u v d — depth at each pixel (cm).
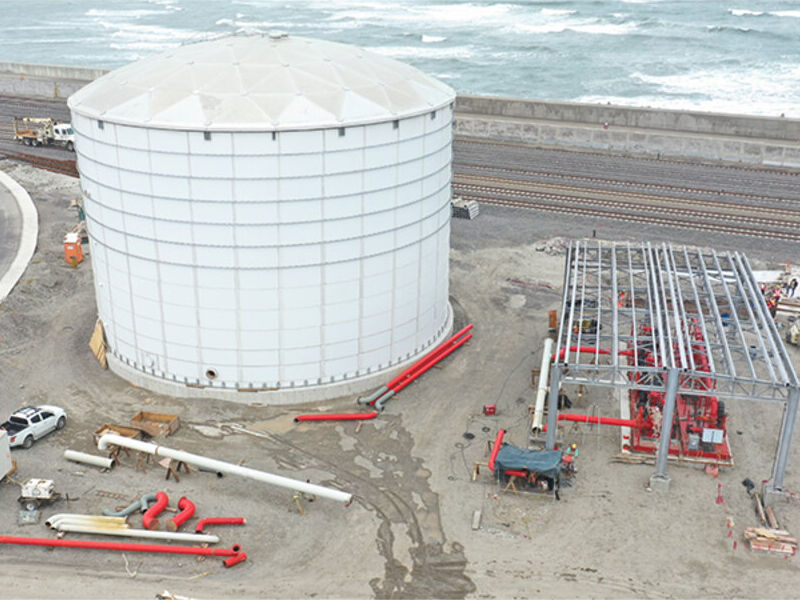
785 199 6119
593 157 7275
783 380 2753
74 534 2659
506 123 7781
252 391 3416
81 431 3244
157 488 2900
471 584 2466
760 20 16675
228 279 3212
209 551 2564
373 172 3203
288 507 2816
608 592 2438
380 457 3100
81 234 5222
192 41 3909
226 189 3069
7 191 6072
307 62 3366
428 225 3544
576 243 3872
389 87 3325
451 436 3238
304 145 3036
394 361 3641
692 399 3222
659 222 5684
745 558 2589
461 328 4153
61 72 9981
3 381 3606
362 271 3347
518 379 3672
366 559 2570
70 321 4197
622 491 2905
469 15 18750
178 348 3400
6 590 2402
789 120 7100
